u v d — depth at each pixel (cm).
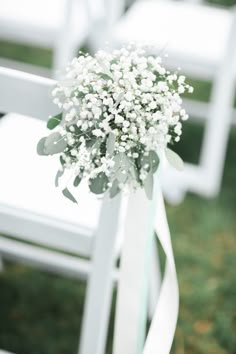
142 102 124
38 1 314
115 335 157
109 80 125
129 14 312
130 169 128
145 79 127
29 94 134
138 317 154
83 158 127
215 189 307
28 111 136
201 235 282
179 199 300
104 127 124
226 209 300
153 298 228
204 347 227
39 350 220
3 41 411
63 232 174
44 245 272
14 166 194
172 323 155
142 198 142
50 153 129
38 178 190
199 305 245
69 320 234
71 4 285
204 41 290
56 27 294
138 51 132
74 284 249
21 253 227
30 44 411
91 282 161
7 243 229
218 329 234
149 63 131
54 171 194
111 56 130
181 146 340
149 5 325
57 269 233
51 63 397
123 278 151
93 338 168
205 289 252
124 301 153
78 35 302
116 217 150
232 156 337
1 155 198
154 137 128
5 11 300
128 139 128
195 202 301
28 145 205
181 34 294
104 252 156
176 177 293
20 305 237
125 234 147
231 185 316
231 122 342
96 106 125
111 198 133
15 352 217
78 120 126
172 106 126
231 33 262
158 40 286
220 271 263
